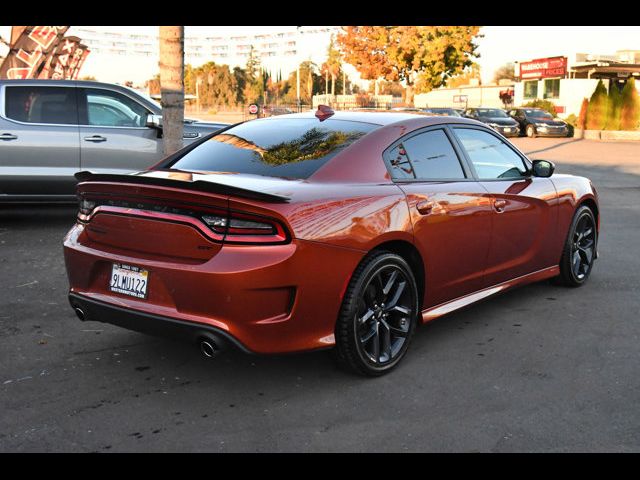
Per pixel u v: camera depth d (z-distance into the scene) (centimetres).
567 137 3288
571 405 328
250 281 303
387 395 340
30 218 856
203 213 313
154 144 793
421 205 376
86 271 355
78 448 287
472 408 325
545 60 4009
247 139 411
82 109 772
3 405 327
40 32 2017
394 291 369
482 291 444
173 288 316
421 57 3600
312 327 328
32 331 436
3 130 737
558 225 508
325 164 357
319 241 319
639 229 826
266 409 324
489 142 464
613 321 461
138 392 343
